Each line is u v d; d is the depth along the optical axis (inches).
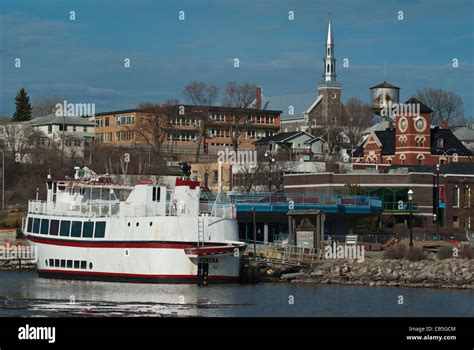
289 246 4092.0
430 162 7760.8
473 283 3548.2
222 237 3425.2
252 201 4852.4
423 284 3592.5
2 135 7731.3
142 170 6254.9
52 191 3777.1
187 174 3472.0
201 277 3415.4
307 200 4911.4
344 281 3678.6
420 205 5565.9
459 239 4933.6
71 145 7480.3
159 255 3388.3
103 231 3533.5
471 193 5777.6
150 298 3147.1
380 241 4697.3
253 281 3659.0
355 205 4938.5
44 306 3021.7
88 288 3390.7
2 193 6314.0
